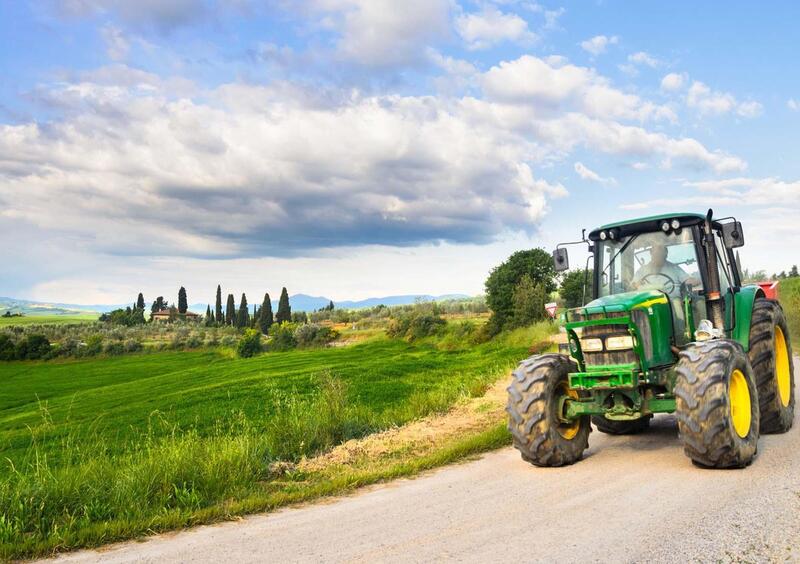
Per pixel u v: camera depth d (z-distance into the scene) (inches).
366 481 272.2
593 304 278.1
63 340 4667.8
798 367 543.2
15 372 3171.8
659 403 265.4
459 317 3472.0
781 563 145.9
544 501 216.8
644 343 266.8
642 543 165.2
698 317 295.0
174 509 244.7
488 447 328.5
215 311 7140.8
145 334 5654.5
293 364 1793.8
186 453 296.0
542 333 1445.6
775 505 187.6
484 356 1255.5
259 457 322.7
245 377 1412.4
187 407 956.6
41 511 240.1
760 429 305.6
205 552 189.8
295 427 394.9
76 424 942.4
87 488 262.5
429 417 460.4
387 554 173.6
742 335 298.0
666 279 302.0
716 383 234.8
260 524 219.0
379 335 3221.0
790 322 934.4
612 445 315.0
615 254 317.7
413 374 1050.1
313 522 215.2
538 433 270.1
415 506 225.5
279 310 5876.0
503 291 2003.0
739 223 299.1
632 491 219.1
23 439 829.2
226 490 269.7
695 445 235.6
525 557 161.9
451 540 181.5
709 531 170.2
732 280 331.6
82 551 202.1
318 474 302.0
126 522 221.5
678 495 208.5
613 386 263.6
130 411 1027.9
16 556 199.5
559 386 284.4
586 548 164.9
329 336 3351.4
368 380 958.4
